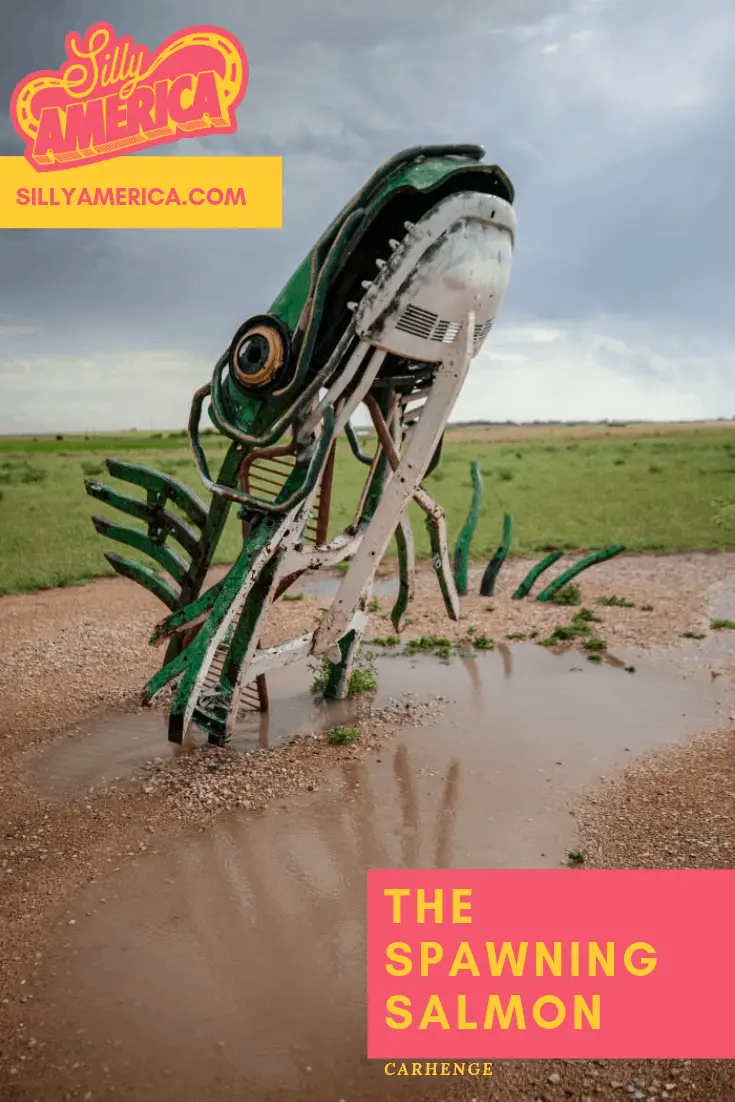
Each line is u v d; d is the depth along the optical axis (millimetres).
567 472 36250
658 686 11195
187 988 5555
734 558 19156
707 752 8992
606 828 7438
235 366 8008
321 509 9398
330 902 6500
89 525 23500
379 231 8211
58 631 13930
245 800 8102
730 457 41469
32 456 49406
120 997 5477
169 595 10078
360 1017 5293
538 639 13414
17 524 23500
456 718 10164
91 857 7164
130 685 11398
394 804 8016
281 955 5887
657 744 9281
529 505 27094
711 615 14430
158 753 9227
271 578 8453
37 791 8398
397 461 8820
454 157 7375
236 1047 5059
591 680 11492
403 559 10391
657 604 15242
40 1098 4703
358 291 8695
